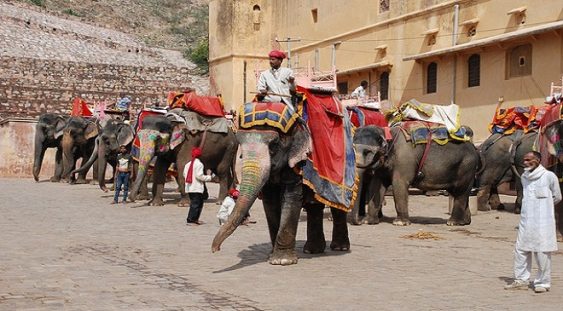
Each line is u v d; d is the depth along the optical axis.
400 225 14.96
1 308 6.92
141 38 63.94
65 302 7.20
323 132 9.84
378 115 16.05
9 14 53.06
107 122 23.72
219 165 19.41
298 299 7.46
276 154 9.11
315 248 10.69
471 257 10.61
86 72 47.94
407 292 7.91
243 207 8.55
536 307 7.31
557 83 23.61
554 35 23.69
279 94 9.35
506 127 19.52
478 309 7.16
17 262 9.66
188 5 73.88
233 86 41.56
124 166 19.84
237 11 41.62
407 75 31.17
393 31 32.03
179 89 49.88
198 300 7.35
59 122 30.14
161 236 12.70
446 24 29.06
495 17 26.64
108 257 10.18
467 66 28.00
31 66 46.41
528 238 8.16
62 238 12.27
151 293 7.67
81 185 28.33
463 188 15.38
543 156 13.47
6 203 19.39
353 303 7.32
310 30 38.47
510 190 25.22
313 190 9.62
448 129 15.05
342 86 35.69
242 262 9.81
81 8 66.69
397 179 14.85
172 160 19.09
